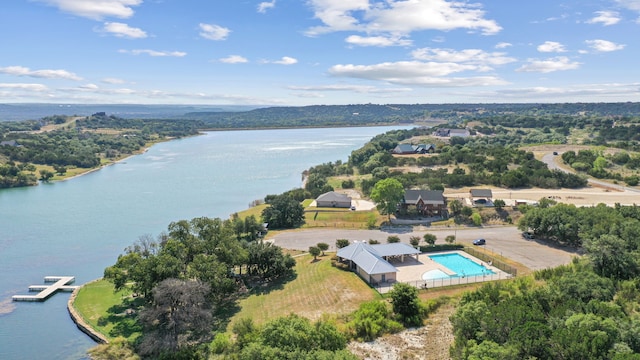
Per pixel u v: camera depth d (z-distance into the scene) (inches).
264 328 1838.1
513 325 1802.4
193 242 2812.5
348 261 3189.0
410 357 1969.7
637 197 4889.3
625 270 2516.0
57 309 2719.0
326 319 2252.7
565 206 3836.1
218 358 1899.6
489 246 3595.0
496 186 5600.4
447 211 4559.5
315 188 5816.9
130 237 4210.1
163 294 2202.3
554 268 2901.1
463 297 2380.7
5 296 2920.8
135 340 2244.1
